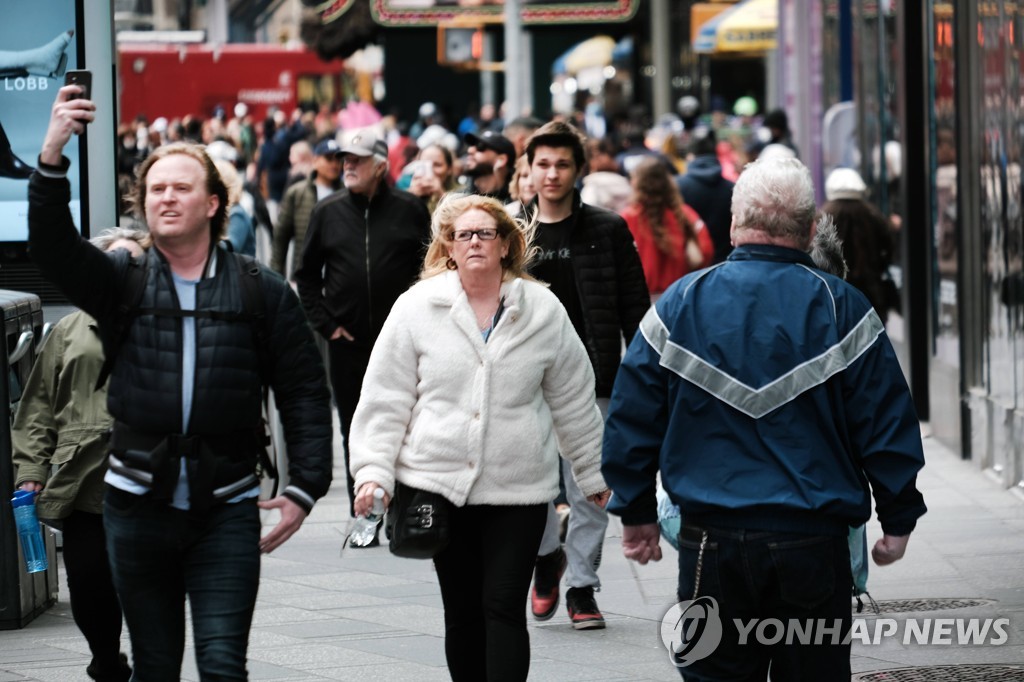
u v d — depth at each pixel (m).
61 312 25.89
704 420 12.45
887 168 39.38
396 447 14.98
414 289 15.21
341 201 25.34
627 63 121.44
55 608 21.97
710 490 12.35
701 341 12.49
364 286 25.09
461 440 14.81
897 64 36.66
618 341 20.30
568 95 121.62
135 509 13.00
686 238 28.41
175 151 13.20
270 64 111.31
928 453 32.41
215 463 12.98
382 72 132.00
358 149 24.70
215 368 12.98
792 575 12.23
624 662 18.34
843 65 50.53
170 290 13.07
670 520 15.10
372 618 20.78
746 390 12.35
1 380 20.45
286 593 22.33
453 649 15.40
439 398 14.92
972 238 30.97
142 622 13.23
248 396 13.12
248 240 32.69
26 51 25.41
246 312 13.15
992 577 21.97
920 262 35.28
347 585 22.80
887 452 12.30
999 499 27.38
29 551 17.03
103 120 25.78
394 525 14.95
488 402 14.85
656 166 28.28
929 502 27.33
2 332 20.44
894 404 12.38
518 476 14.88
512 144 27.02
